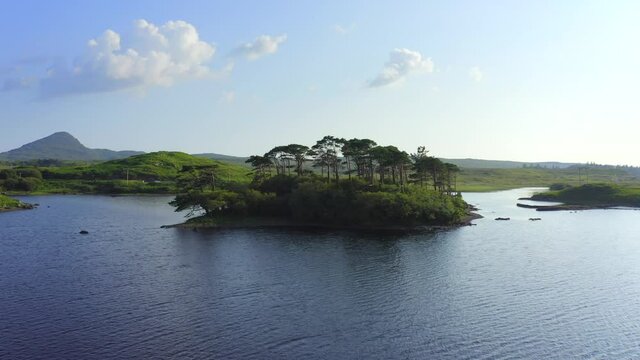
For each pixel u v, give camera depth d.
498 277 103.50
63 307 83.12
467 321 77.31
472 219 197.75
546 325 75.81
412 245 138.75
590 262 118.56
